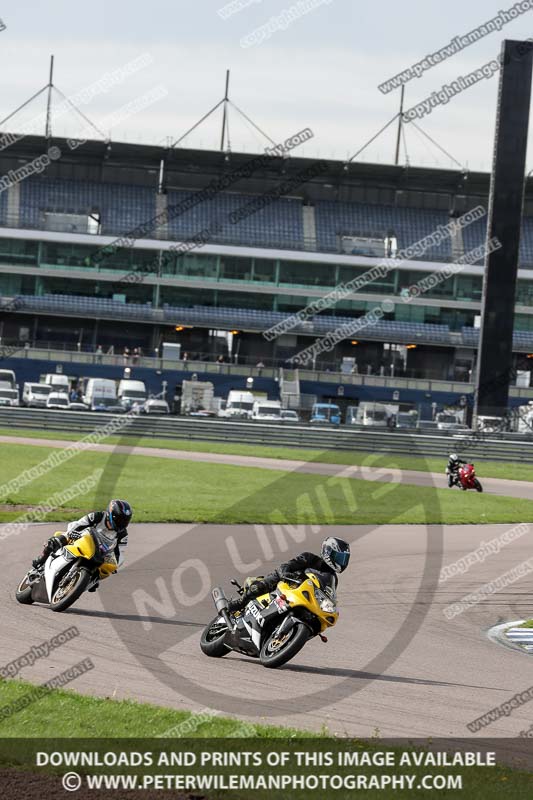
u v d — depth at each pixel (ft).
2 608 101.40
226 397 615.98
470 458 398.01
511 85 435.53
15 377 599.98
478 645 107.86
